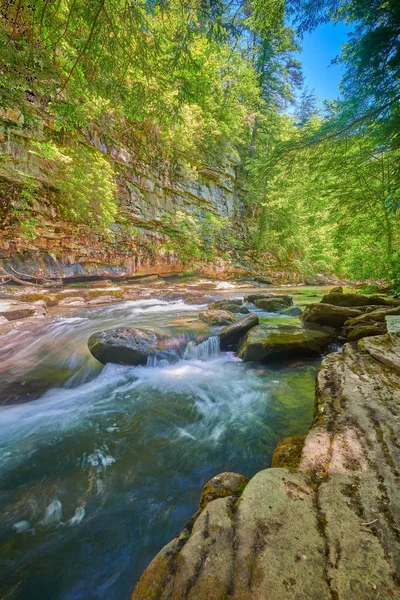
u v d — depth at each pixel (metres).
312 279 25.02
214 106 19.30
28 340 6.23
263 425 3.45
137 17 3.02
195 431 3.37
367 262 10.23
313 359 5.49
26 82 3.67
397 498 1.39
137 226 15.35
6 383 4.53
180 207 18.22
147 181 15.81
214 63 16.22
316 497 1.44
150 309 9.90
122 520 2.17
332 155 6.96
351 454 1.76
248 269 22.03
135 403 4.08
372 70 4.64
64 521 2.16
